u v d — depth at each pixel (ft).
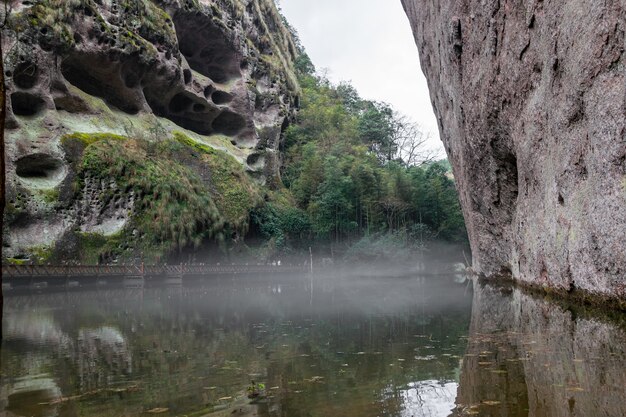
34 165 78.64
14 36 77.30
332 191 133.28
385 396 11.35
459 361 15.10
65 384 13.34
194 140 114.73
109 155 86.99
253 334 22.53
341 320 27.50
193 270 86.89
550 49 30.09
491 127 46.65
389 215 148.36
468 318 26.91
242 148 131.95
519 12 35.63
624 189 21.72
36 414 10.65
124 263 82.84
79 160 83.25
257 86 141.28
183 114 122.31
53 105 82.99
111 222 84.69
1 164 18.26
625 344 16.72
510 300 36.86
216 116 127.54
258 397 11.64
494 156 49.73
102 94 98.27
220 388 12.59
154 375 14.26
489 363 14.55
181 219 91.50
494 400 10.59
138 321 29.17
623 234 21.95
